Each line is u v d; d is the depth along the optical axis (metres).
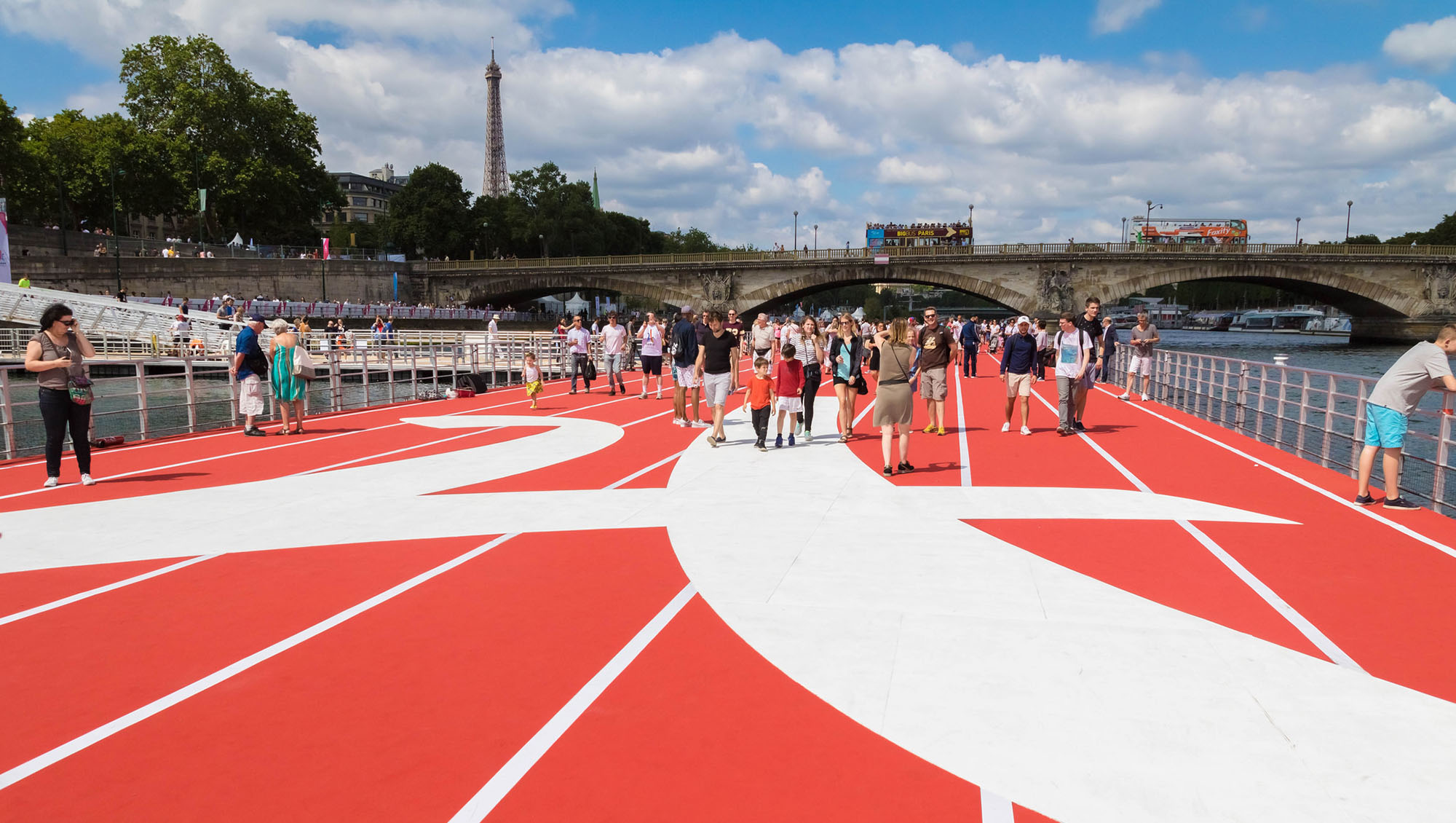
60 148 75.69
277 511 9.30
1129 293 73.56
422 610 6.00
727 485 10.64
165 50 79.69
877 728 4.21
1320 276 71.81
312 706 4.48
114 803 3.62
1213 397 17.59
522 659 5.09
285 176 82.75
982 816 3.47
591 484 10.77
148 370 38.06
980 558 7.23
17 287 42.12
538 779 3.76
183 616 5.88
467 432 16.33
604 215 132.50
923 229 97.12
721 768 3.85
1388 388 8.99
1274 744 4.05
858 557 7.27
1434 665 4.95
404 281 84.25
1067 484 10.61
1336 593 6.27
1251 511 9.00
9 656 5.18
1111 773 3.80
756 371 13.55
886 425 11.20
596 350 36.59
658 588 6.43
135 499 9.96
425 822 3.45
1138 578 6.64
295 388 16.14
